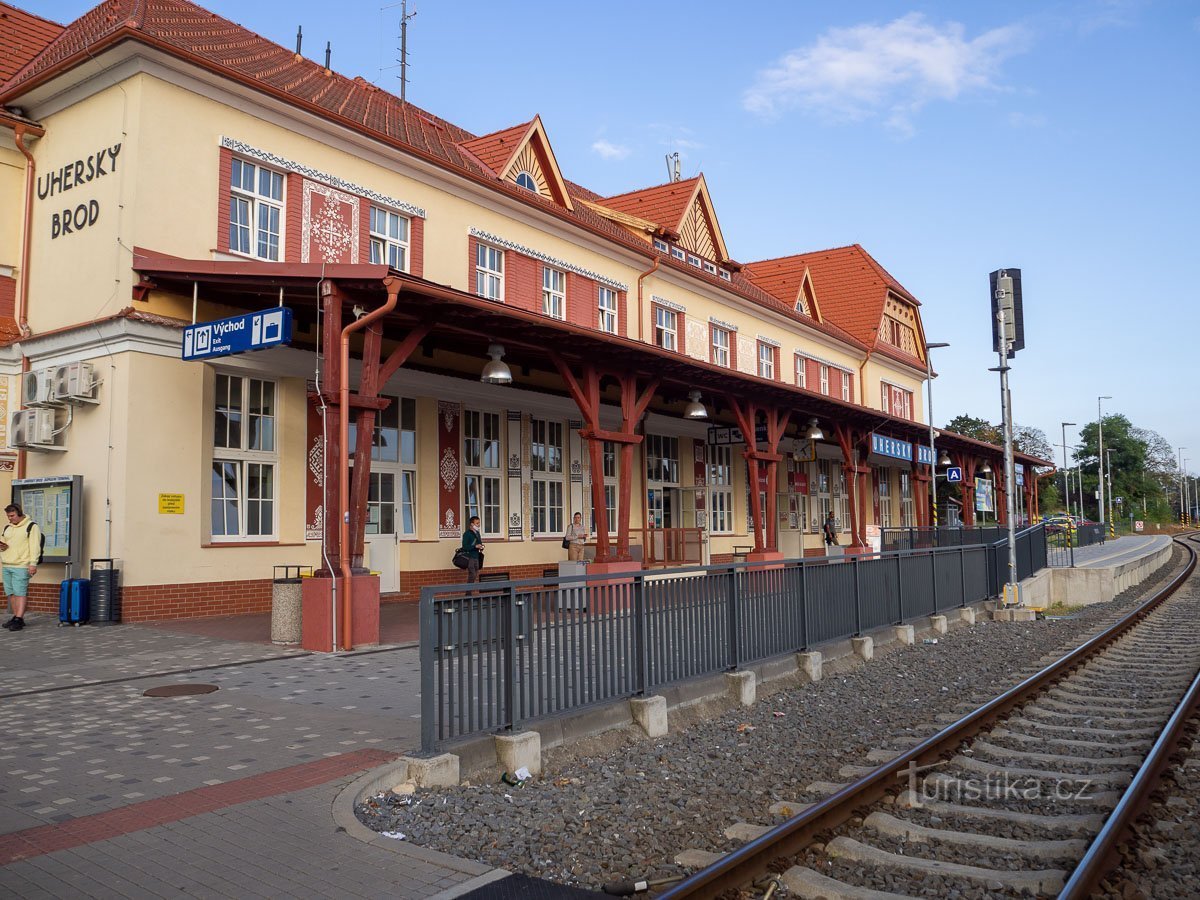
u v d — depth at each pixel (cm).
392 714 806
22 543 1299
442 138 2108
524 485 2077
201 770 639
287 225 1547
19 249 1542
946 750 744
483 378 1469
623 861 512
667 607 874
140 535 1345
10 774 631
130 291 1345
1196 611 1906
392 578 1752
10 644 1177
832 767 723
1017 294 1888
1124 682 1071
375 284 1170
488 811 586
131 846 502
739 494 2936
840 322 4044
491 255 1992
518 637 704
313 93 1702
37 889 445
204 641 1203
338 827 532
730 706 939
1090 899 450
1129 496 10975
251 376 1529
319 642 1137
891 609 1412
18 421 1443
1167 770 664
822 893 461
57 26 1889
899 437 3069
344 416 1178
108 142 1402
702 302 2772
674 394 2238
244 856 489
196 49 1479
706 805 628
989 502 3294
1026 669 1181
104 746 701
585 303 2259
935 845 536
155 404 1369
